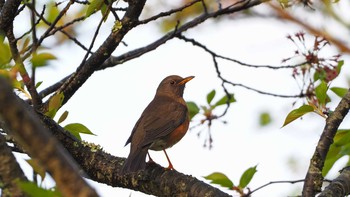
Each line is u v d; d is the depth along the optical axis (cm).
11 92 494
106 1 1083
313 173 900
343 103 920
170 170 1030
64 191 518
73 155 1051
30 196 620
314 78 1221
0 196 629
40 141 505
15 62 926
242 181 970
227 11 1311
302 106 939
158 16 1129
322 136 916
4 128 848
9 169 626
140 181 1031
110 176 1049
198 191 978
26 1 1049
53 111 995
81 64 1094
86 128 1032
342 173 952
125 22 1118
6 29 1018
